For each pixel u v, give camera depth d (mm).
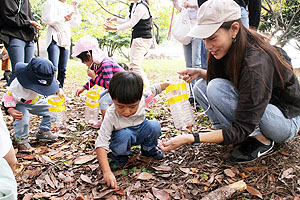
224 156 2396
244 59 1957
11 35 3840
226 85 2207
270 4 5641
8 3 3654
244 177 2098
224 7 1836
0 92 5441
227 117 2289
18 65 2701
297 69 4812
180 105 2412
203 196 1945
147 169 2320
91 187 2105
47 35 4586
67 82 7629
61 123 3051
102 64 3143
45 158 2549
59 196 2020
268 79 1936
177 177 2178
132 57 4691
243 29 1981
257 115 1935
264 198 1895
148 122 2340
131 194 2004
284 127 2180
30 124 3625
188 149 2592
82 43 3160
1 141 1467
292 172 2115
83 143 2945
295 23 5695
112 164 2355
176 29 3924
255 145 2271
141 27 4520
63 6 4691
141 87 2012
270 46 2061
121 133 2211
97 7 10969
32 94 2697
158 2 10531
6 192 1292
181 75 2629
